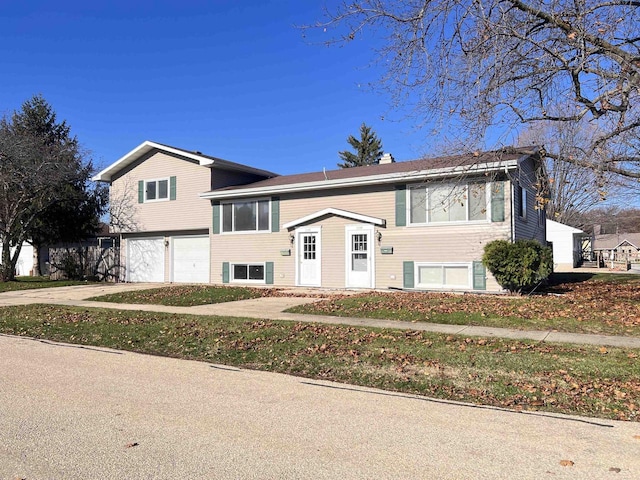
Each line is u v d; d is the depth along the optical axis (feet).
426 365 23.17
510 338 28.48
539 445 14.33
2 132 73.77
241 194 67.21
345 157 187.83
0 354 27.50
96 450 13.89
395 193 57.26
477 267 52.37
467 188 52.65
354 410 17.57
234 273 69.67
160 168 77.25
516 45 31.71
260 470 12.66
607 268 123.85
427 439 14.79
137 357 26.68
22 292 63.21
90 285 72.08
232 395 19.42
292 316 37.81
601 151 36.45
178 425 15.98
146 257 79.36
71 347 29.58
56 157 77.20
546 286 60.29
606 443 14.47
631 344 26.45
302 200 63.87
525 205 58.49
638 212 209.15
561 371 21.54
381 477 12.28
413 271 55.98
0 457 13.42
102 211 96.37
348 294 51.98
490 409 17.66
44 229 89.20
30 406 17.92
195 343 29.35
